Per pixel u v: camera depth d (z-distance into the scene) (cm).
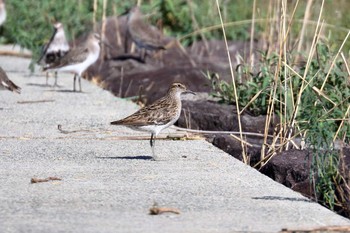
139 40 2389
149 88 1988
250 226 941
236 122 1580
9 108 1734
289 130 1364
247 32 2645
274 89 1386
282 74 1548
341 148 1182
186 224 945
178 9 2752
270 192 1096
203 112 1639
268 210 1009
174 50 2530
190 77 2023
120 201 1039
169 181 1145
